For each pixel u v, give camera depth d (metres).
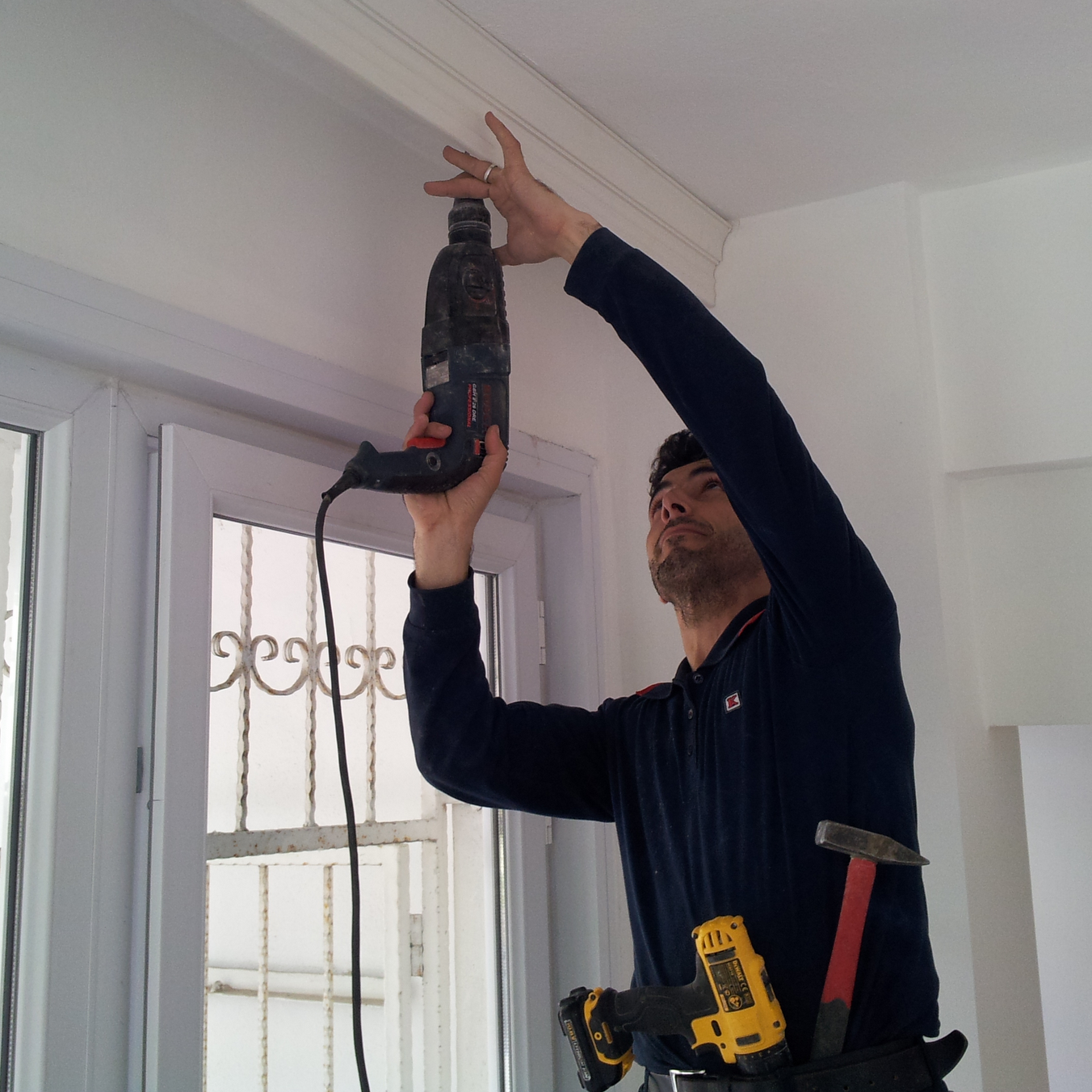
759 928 1.01
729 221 1.97
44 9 1.14
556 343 1.95
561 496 1.95
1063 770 2.80
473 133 1.36
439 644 1.26
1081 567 1.79
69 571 1.15
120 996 1.15
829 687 1.04
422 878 1.82
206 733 1.24
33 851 1.10
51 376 1.17
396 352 1.56
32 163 1.11
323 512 1.11
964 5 1.34
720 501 1.32
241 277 1.33
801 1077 0.94
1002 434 1.78
